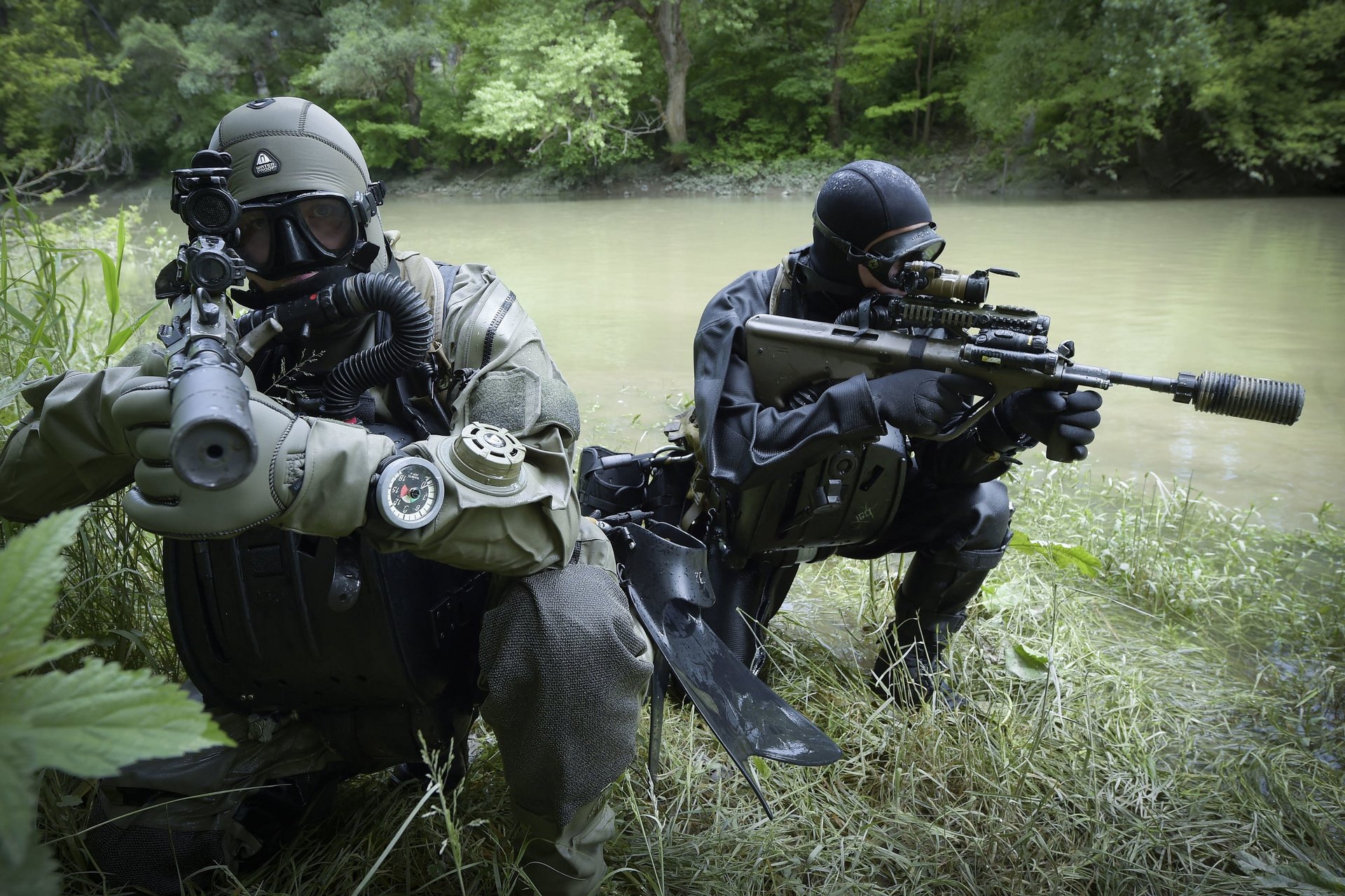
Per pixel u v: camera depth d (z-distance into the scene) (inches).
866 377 86.6
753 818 88.6
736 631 104.2
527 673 66.3
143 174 1105.4
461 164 1118.4
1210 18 797.2
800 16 1047.6
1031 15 846.5
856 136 1000.2
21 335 108.3
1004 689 109.0
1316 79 757.9
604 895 78.5
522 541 65.1
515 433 68.5
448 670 72.3
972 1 935.0
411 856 78.9
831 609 128.7
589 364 248.1
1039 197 796.0
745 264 440.8
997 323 83.2
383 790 86.7
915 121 970.7
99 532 89.4
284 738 73.6
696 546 95.3
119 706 27.3
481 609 74.5
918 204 91.4
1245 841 86.5
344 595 62.1
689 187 968.3
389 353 64.2
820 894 80.3
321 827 82.4
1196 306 317.7
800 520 96.5
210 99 1068.5
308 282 66.7
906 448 97.4
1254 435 199.9
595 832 73.9
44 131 810.8
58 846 72.1
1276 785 92.4
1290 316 301.9
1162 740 100.3
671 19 996.6
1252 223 572.1
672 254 479.5
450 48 1150.3
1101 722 102.1
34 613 27.7
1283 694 109.3
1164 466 181.3
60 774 78.7
